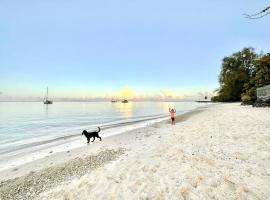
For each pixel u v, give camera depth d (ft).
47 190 27.78
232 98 287.28
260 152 34.45
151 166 31.37
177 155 35.42
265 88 140.67
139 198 23.21
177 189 24.43
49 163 41.98
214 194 23.16
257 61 176.24
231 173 27.73
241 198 22.29
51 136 90.02
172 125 82.48
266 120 62.59
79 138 76.89
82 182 28.27
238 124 59.82
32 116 221.87
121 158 37.68
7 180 33.58
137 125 107.55
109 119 168.76
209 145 40.65
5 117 209.46
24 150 61.67
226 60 284.82
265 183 24.95
